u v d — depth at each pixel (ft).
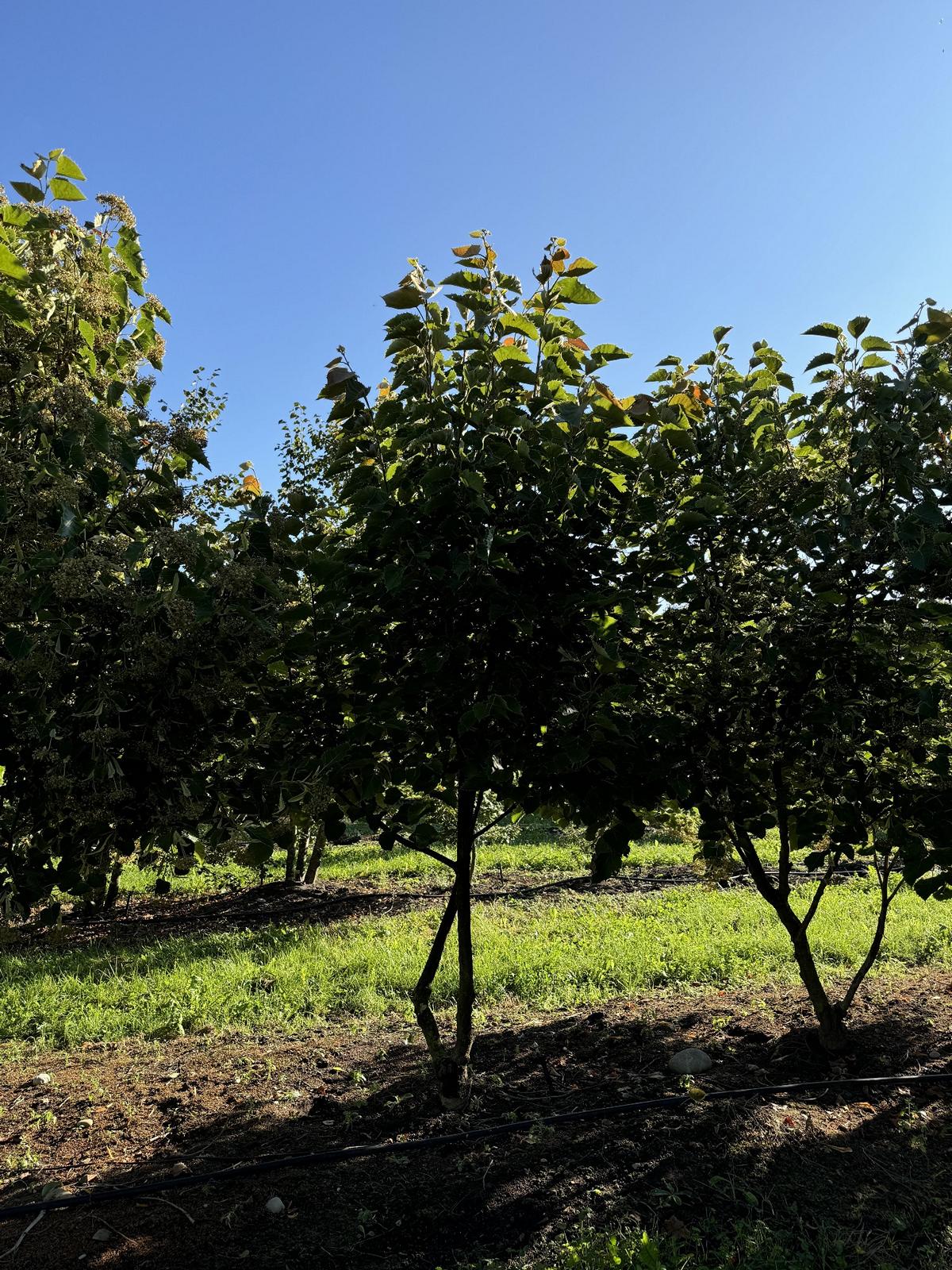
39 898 9.41
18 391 9.74
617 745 10.16
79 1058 15.11
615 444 9.79
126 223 10.82
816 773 11.69
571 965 18.58
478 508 9.48
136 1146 11.55
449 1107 11.91
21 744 9.16
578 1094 12.37
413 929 23.06
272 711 10.61
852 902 23.43
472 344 9.36
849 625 11.03
